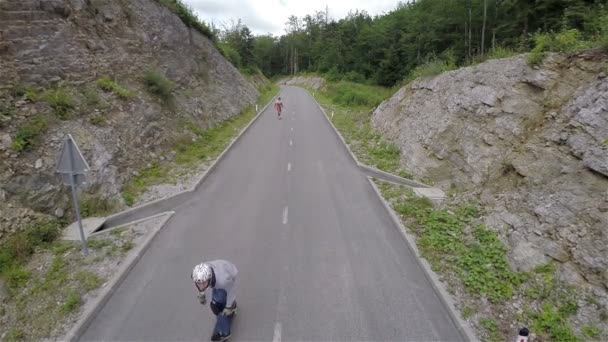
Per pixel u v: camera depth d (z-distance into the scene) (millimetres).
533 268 7328
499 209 9375
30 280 7574
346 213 10844
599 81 9023
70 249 8664
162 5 23062
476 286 7191
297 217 10547
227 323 5910
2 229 8414
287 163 16000
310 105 39094
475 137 11984
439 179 12727
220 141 19453
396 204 11250
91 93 13523
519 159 9859
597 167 7688
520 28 29234
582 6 20812
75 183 7961
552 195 8258
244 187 13047
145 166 13867
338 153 17750
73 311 6605
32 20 12852
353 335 6062
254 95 39344
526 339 5387
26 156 9875
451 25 42219
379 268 8008
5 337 6203
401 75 52375
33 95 11398
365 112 28156
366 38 63031
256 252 8625
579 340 5848
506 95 11594
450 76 15141
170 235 9484
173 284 7441
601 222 6949
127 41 18125
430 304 6875
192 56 24812
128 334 6117
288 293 7109
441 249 8578
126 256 8398
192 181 13422
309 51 102062
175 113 18453
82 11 15539
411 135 15781
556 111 9852
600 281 6387
